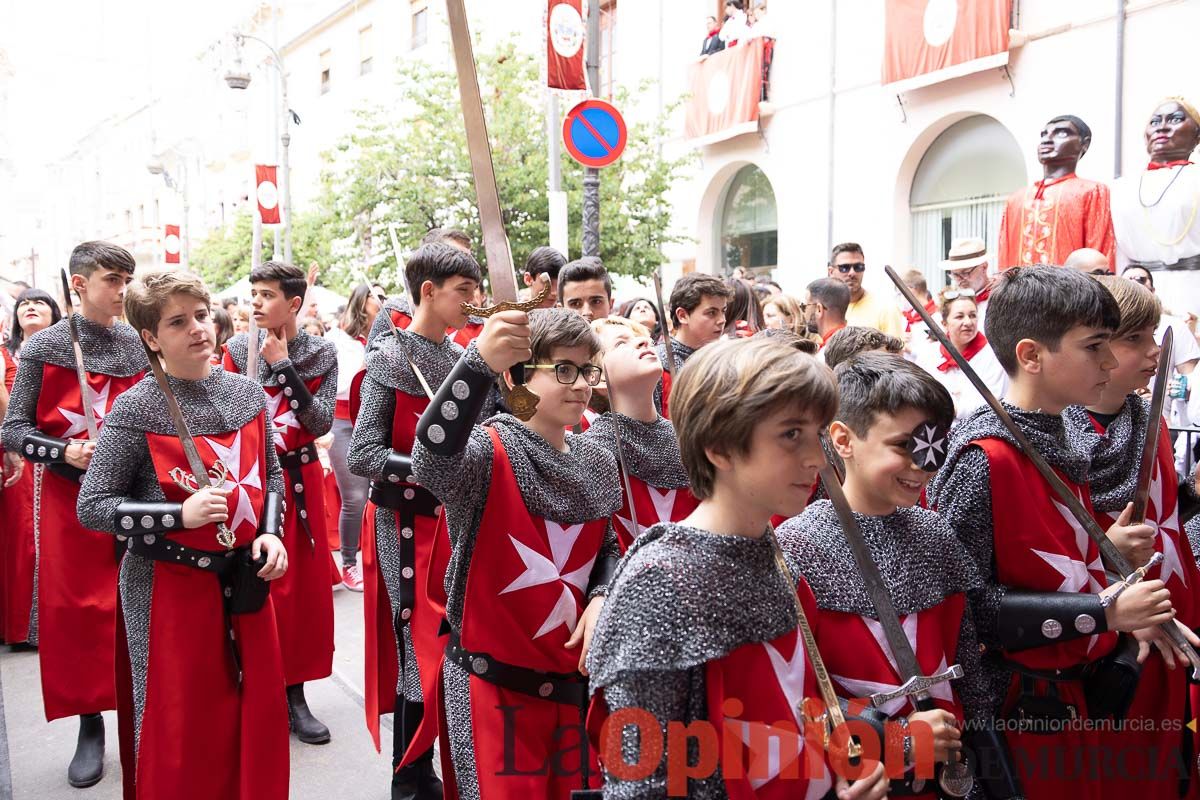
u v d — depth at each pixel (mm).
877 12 11406
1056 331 2330
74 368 4383
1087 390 2348
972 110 10391
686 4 14117
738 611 1606
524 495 2449
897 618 1889
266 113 23625
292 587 4457
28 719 4641
